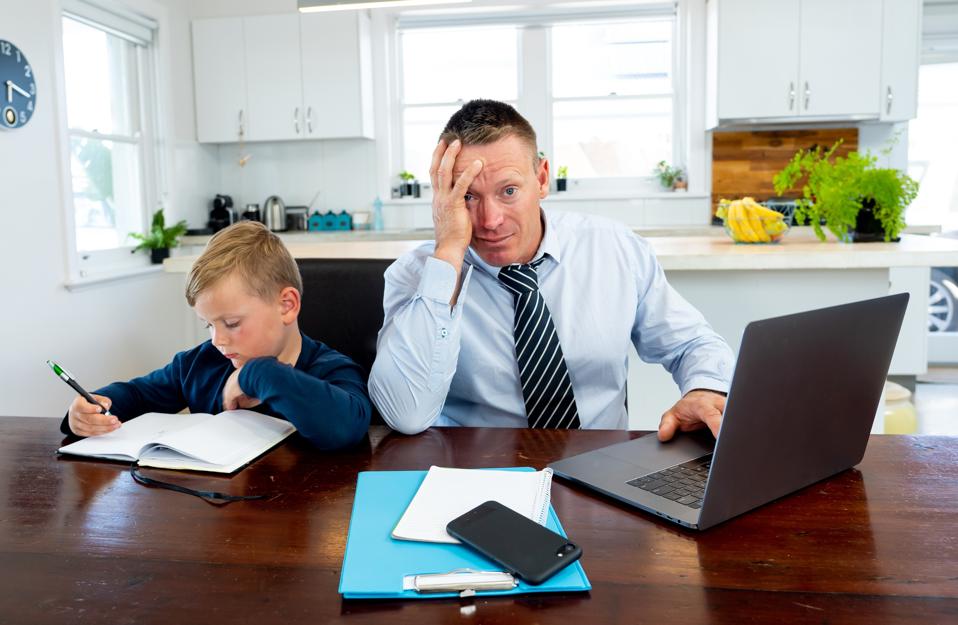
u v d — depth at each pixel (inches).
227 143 186.1
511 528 27.8
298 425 39.0
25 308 119.5
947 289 176.2
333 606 23.9
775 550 27.3
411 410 42.7
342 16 166.2
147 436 41.5
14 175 116.7
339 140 183.0
